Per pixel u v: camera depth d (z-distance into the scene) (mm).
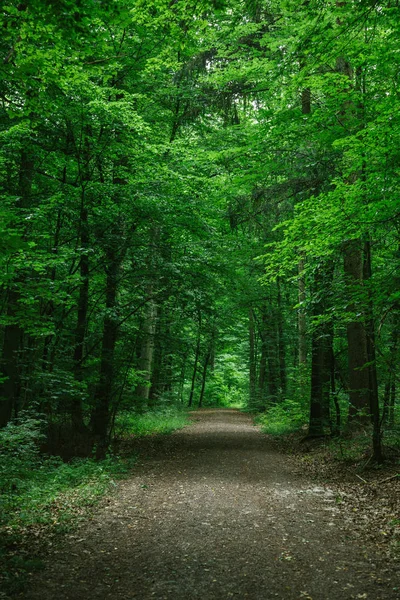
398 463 9977
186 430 20797
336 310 9875
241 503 8266
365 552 5711
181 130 18562
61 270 13383
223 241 16188
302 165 12227
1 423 12336
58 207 11930
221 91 15641
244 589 4758
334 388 15445
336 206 7930
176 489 9398
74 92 11062
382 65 8000
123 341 15758
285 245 9477
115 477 10539
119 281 14445
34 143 12109
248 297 20625
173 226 14570
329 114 9594
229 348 42969
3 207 9656
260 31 14516
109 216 13164
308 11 6859
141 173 13484
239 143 15656
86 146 12906
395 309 9086
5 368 12461
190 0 6164
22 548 5797
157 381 26781
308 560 5523
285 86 12219
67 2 5234
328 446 13242
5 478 9055
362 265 11391
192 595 4613
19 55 6609
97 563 5410
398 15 6840
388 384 11516
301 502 8305
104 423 14297
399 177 7621
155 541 6207
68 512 7438
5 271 8750
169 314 17422
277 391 26266
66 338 14391
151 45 13477
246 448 15312
